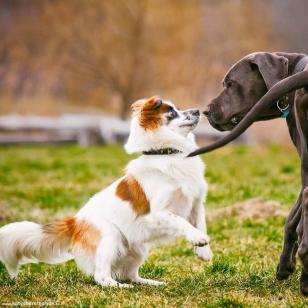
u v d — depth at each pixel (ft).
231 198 49.03
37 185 59.82
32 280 29.12
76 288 27.04
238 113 27.25
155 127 28.48
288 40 151.12
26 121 106.52
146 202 28.07
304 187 24.68
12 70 135.85
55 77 132.46
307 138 24.23
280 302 24.38
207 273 29.37
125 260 29.01
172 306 24.29
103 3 122.21
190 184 28.32
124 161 76.07
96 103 139.03
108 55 124.06
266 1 148.66
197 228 29.19
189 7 124.36
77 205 49.98
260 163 70.54
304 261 23.12
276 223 39.91
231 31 129.70
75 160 78.95
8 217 45.70
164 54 122.93
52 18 124.67
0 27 143.95
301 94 23.84
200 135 100.12
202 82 125.49
